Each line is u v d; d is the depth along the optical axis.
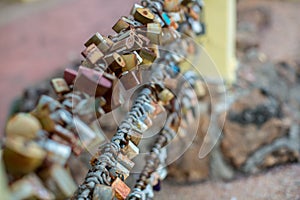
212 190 1.78
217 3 2.30
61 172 0.93
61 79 1.16
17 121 0.92
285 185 1.77
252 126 2.13
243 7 4.16
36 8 4.35
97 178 1.07
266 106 2.28
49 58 3.50
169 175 1.79
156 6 1.33
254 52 3.11
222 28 2.33
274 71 2.81
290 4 4.36
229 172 1.91
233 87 2.43
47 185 0.91
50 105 0.99
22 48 3.68
